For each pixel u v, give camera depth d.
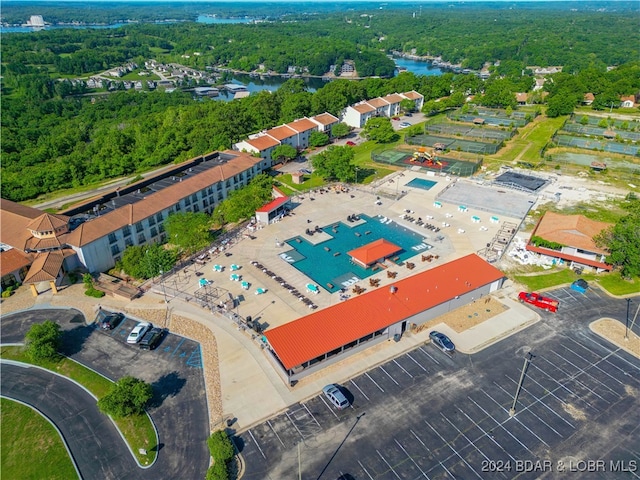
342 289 90.06
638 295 85.88
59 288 93.00
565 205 124.00
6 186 150.75
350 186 141.62
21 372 71.75
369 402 63.94
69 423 62.22
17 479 55.06
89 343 77.19
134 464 56.03
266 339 72.00
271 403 64.00
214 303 86.25
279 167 162.38
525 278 92.31
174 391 66.50
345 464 55.19
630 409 62.09
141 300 87.88
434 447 57.16
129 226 103.38
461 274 86.69
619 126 193.00
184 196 117.25
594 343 74.31
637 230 88.50
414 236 110.44
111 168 169.38
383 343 75.25
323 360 69.38
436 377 68.06
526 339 75.56
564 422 60.31
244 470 54.59
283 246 107.31
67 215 104.25
